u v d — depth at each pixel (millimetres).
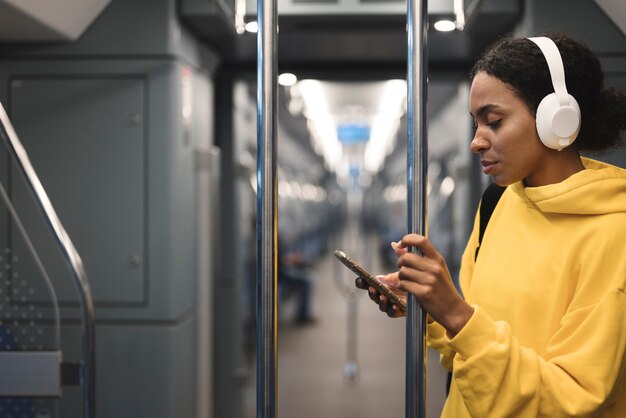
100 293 3436
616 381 1081
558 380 1069
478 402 1081
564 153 1192
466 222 5281
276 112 1187
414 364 1135
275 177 1186
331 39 3936
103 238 3428
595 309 1089
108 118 3400
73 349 3404
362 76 4758
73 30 3273
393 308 1365
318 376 6570
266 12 1181
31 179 2287
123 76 3393
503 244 1305
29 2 2797
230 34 3785
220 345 4762
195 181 3857
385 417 5254
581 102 1166
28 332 2699
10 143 2271
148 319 3428
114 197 3424
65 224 3432
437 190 11133
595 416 1067
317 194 26250
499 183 1202
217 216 4395
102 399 3439
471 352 1076
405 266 1087
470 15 3168
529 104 1147
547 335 1167
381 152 21625
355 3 3410
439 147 9891
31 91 3398
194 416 3846
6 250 3264
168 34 3338
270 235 1181
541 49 1145
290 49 4250
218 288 4609
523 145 1154
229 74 4781
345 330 9305
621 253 1112
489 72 1169
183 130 3551
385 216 27703
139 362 3434
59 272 3404
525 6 3119
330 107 9008
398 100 8375
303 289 10078
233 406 4730
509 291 1232
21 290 3398
